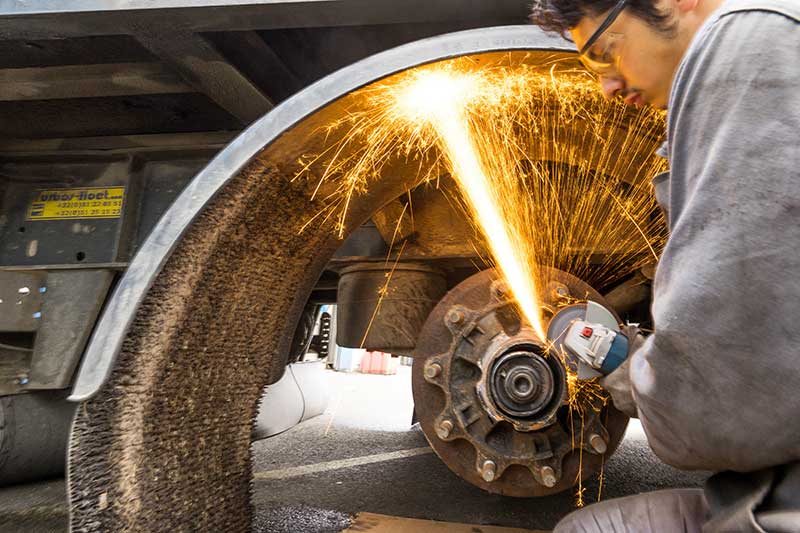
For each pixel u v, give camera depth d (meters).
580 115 1.55
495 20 1.40
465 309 1.84
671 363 0.75
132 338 1.23
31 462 2.35
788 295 0.65
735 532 0.77
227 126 2.06
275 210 1.53
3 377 2.15
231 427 1.68
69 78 1.82
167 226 1.24
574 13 0.85
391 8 1.33
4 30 1.48
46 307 1.99
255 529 2.06
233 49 1.63
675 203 0.79
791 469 0.74
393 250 2.08
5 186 2.10
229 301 1.53
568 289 1.81
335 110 1.33
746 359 0.68
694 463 0.81
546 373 1.64
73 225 2.04
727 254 0.68
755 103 0.68
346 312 2.18
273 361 1.87
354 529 1.94
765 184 0.66
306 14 1.37
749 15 0.71
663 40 0.82
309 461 3.20
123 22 1.43
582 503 2.50
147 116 2.06
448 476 2.90
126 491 1.24
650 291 2.08
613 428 1.82
